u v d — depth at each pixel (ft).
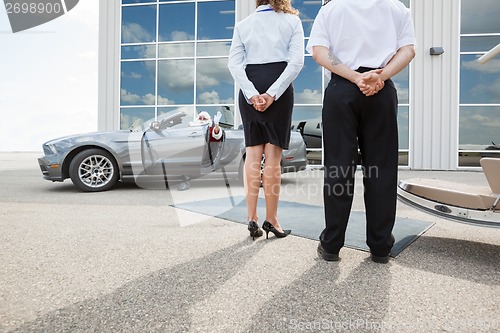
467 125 27.76
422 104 27.50
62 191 14.47
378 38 5.52
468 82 27.71
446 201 6.17
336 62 5.54
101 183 14.62
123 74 31.89
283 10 6.93
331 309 4.02
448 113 27.32
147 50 31.76
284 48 6.82
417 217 9.13
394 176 5.48
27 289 4.60
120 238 7.10
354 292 4.47
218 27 31.14
